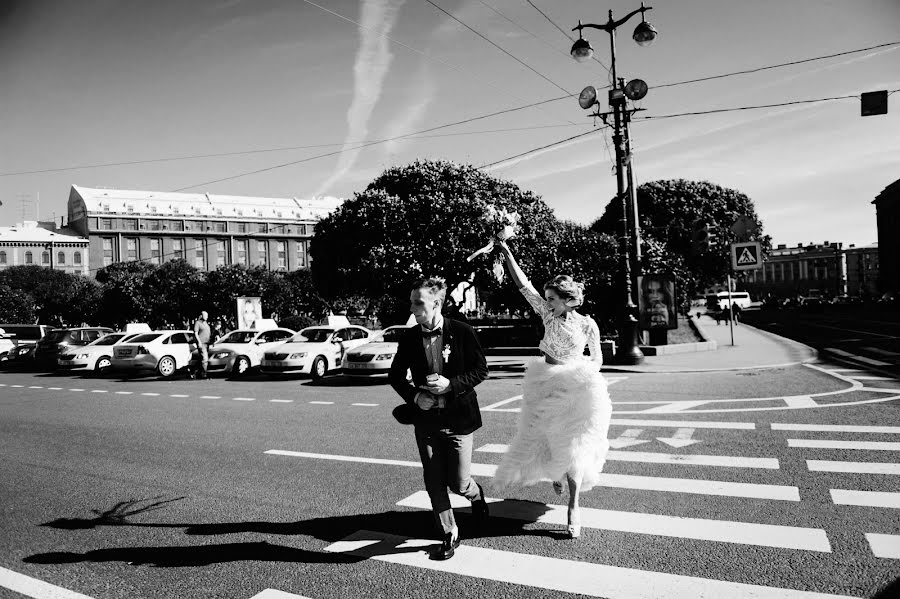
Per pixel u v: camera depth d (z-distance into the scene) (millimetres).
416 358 3877
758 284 130000
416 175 26250
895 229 74000
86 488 5695
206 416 9812
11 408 11703
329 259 28344
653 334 19062
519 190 27750
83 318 53219
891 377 10969
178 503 5117
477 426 3918
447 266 22906
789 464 5527
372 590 3387
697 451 6160
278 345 16406
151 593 3451
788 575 3338
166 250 84188
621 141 15812
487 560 3729
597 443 4180
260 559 3875
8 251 74688
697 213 42906
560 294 4336
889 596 3062
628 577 3408
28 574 3770
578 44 14828
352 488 5348
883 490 4691
